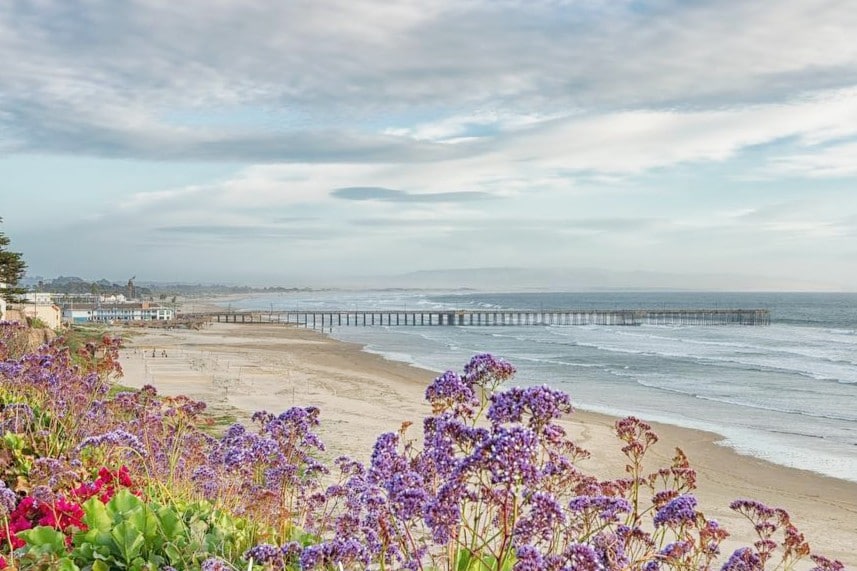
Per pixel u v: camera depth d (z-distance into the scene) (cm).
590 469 2673
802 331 12300
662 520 487
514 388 381
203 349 7819
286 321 15025
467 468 357
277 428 665
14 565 502
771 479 2705
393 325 13750
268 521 654
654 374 5891
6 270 7919
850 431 3584
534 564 349
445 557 467
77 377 973
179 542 598
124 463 845
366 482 498
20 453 799
